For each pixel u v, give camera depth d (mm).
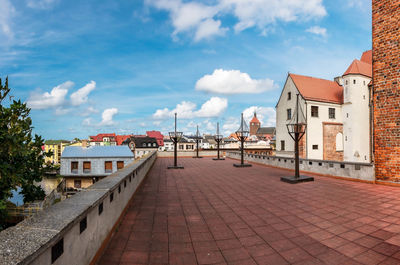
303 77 30812
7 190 7293
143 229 4703
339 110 29406
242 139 17797
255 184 10016
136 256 3562
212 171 14883
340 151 29172
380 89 9312
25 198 9938
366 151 28156
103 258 3473
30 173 9617
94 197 3312
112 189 4051
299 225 4965
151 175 13055
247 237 4344
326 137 28125
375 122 9453
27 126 8258
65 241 2291
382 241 4133
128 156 39250
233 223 5102
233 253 3713
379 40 9391
